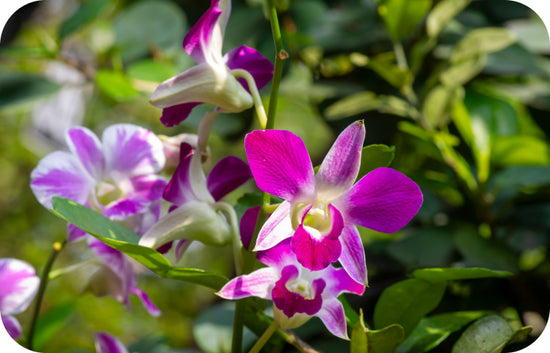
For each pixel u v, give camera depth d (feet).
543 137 2.25
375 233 2.45
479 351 1.61
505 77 2.24
